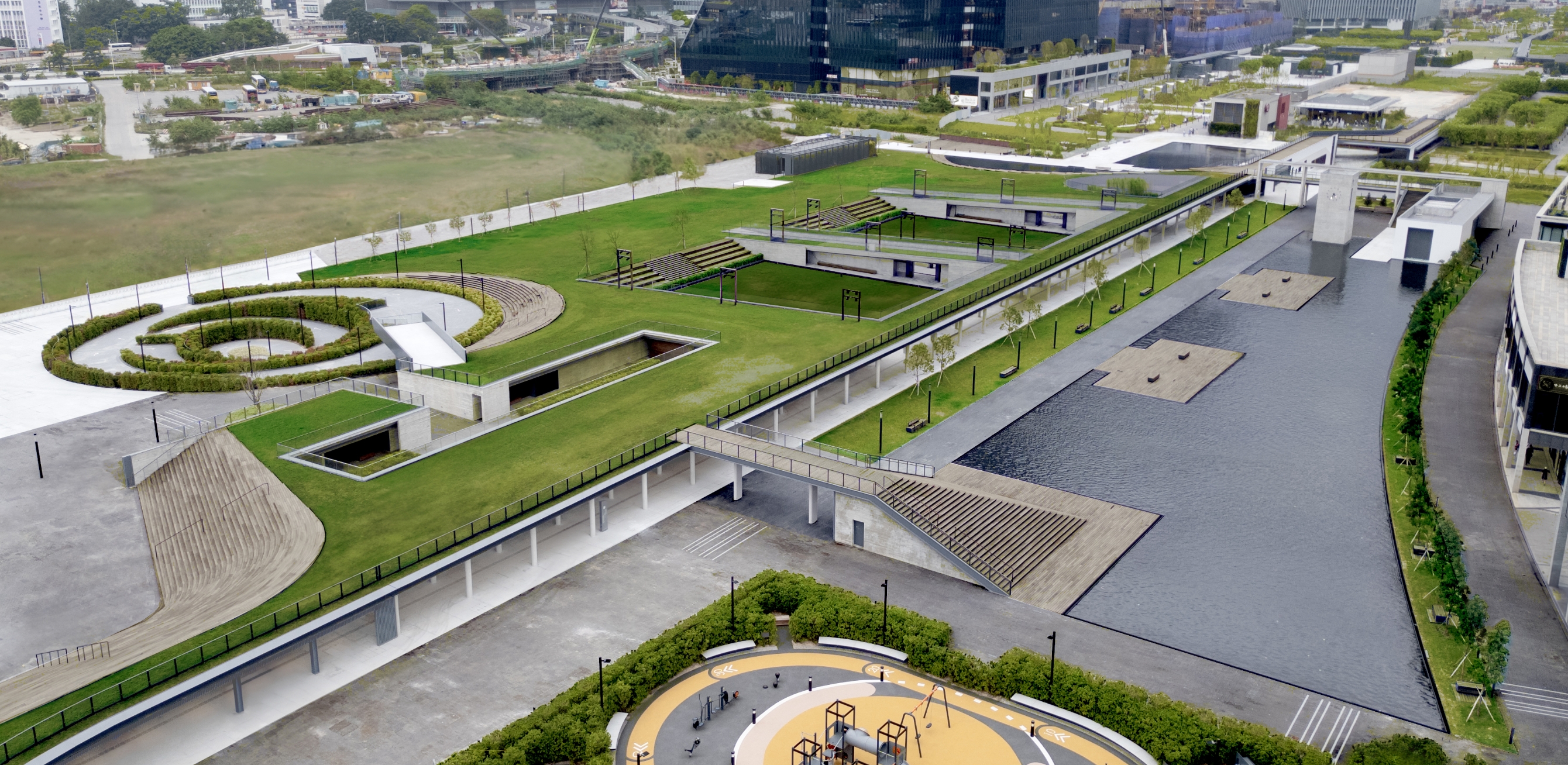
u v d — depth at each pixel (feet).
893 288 539.70
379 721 235.20
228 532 297.53
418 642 263.90
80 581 284.20
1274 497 338.54
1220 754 221.05
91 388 419.33
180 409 396.57
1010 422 394.32
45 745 207.92
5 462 355.56
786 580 281.74
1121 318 512.22
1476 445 374.22
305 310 488.02
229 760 222.89
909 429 384.27
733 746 227.20
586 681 239.30
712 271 564.30
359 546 278.05
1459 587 264.52
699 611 273.75
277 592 257.34
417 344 422.00
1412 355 441.68
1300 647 262.88
